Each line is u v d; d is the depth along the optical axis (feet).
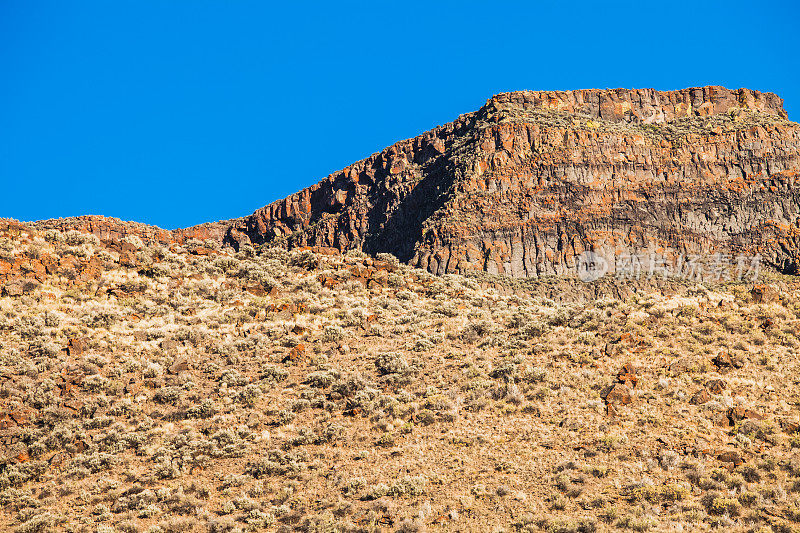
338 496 175.22
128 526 167.32
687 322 241.35
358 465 187.73
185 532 167.43
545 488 172.65
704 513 158.71
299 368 239.71
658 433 188.34
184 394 224.12
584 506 165.58
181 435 203.10
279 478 185.88
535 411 203.62
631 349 228.43
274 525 167.94
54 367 229.86
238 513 173.17
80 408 214.28
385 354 241.55
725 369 213.46
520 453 185.88
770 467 173.47
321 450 194.90
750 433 185.88
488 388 217.56
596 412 199.82
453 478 178.91
